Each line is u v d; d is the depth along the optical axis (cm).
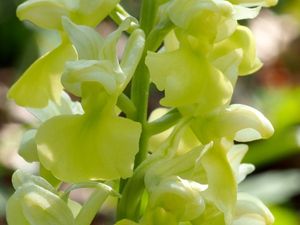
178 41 13
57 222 13
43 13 13
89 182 13
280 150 23
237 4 13
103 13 13
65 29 12
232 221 14
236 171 14
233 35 13
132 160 12
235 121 13
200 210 13
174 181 13
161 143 14
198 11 12
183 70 12
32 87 13
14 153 29
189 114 13
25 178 13
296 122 27
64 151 12
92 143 12
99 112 12
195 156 13
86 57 12
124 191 13
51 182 14
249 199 14
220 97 12
